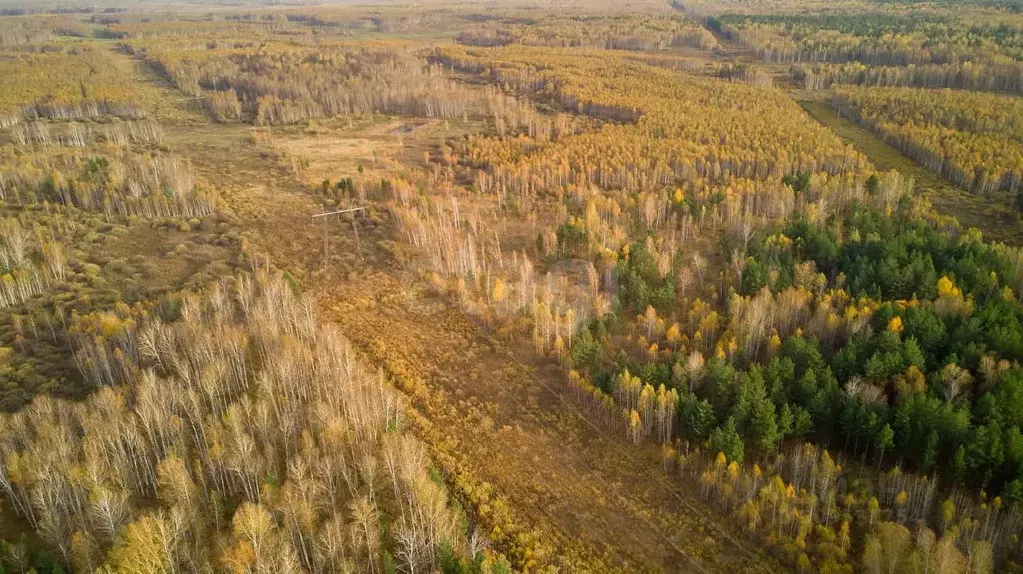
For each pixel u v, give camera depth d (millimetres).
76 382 95188
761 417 82250
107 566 59719
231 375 93188
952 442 76938
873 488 77438
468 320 116750
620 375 90750
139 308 110125
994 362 83812
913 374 84438
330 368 92750
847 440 83125
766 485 77125
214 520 72875
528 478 82812
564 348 103688
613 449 87188
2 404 89562
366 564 67312
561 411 94312
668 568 70688
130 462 77812
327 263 135750
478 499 78938
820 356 90750
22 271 116125
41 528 69062
